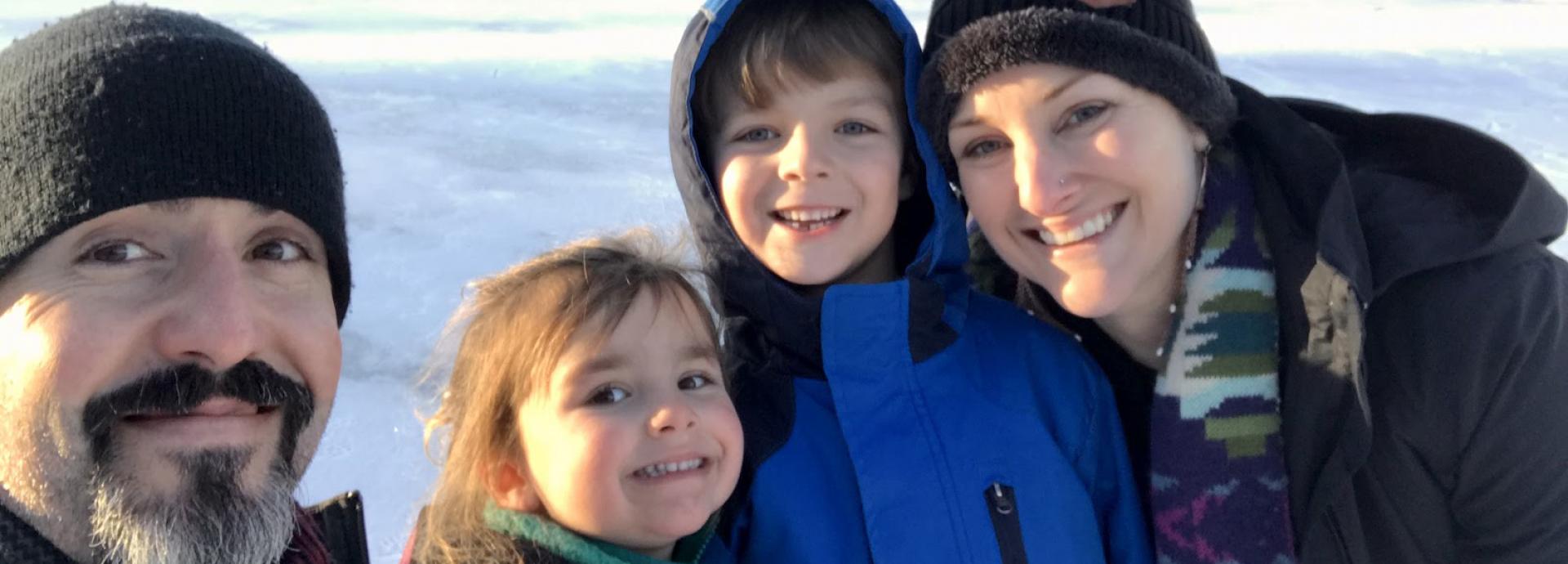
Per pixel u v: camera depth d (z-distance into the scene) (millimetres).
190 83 470
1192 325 604
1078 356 669
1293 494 583
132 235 475
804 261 628
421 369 1210
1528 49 2643
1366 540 585
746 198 637
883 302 623
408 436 1097
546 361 583
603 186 1766
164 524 470
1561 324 533
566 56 2699
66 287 466
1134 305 630
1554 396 529
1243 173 606
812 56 632
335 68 2551
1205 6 3396
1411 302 543
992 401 638
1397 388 548
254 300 491
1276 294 591
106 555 473
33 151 453
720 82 661
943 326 656
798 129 636
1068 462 639
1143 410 673
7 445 472
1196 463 601
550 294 607
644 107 2250
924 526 603
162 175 461
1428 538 572
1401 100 2195
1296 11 3264
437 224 1602
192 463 477
